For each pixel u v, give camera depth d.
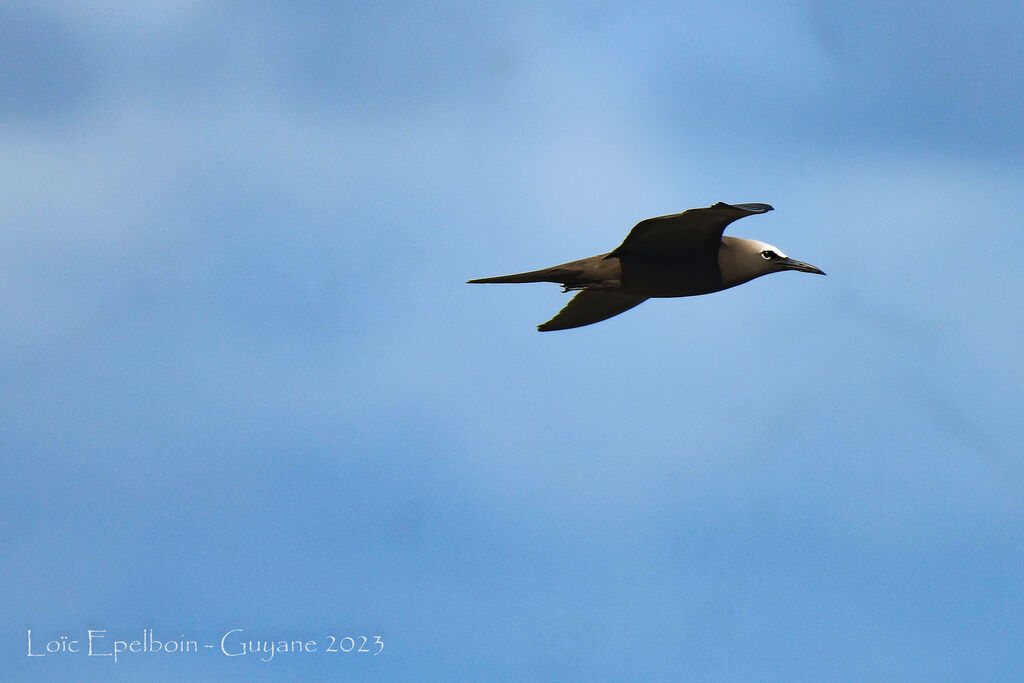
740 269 17.66
